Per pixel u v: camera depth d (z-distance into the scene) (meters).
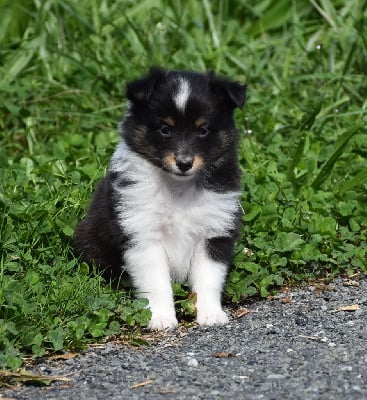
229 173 9.03
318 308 8.94
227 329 8.43
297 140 12.03
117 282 9.37
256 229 10.05
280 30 16.22
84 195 10.31
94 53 14.45
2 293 8.12
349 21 15.10
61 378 7.21
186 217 8.93
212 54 14.41
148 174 8.84
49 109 13.53
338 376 6.95
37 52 14.59
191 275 9.22
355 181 11.03
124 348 7.95
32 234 9.52
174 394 6.73
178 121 8.67
